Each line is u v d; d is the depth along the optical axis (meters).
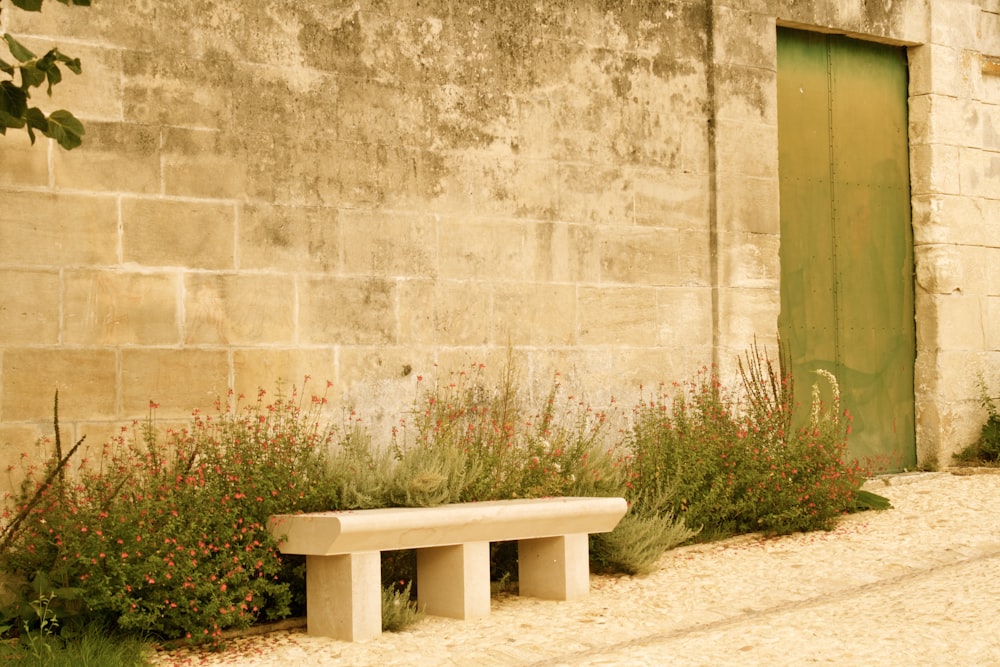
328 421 7.42
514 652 5.55
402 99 7.80
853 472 8.62
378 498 6.50
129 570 5.75
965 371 10.50
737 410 9.02
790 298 9.79
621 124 8.72
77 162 6.68
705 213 9.11
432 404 7.68
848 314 10.11
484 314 8.07
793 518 8.05
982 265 10.68
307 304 7.38
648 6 8.90
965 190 10.59
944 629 5.43
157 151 6.92
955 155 10.55
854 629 5.54
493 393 8.07
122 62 6.84
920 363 10.43
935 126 10.45
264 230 7.25
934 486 9.62
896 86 10.54
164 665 5.59
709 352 9.08
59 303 6.59
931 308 10.40
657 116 8.90
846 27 10.01
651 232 8.83
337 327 7.49
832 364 9.98
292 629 6.20
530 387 8.23
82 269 6.67
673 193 8.95
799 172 9.93
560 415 8.34
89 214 6.70
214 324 7.06
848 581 6.80
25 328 6.49
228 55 7.18
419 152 7.85
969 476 10.04
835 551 7.52
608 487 7.54
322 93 7.50
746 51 9.33
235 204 7.16
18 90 4.64
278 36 7.36
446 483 6.62
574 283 8.45
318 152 7.47
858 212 10.24
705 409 8.55
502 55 8.23
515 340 8.19
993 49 10.82
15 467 6.42
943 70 10.52
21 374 6.47
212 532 6.03
